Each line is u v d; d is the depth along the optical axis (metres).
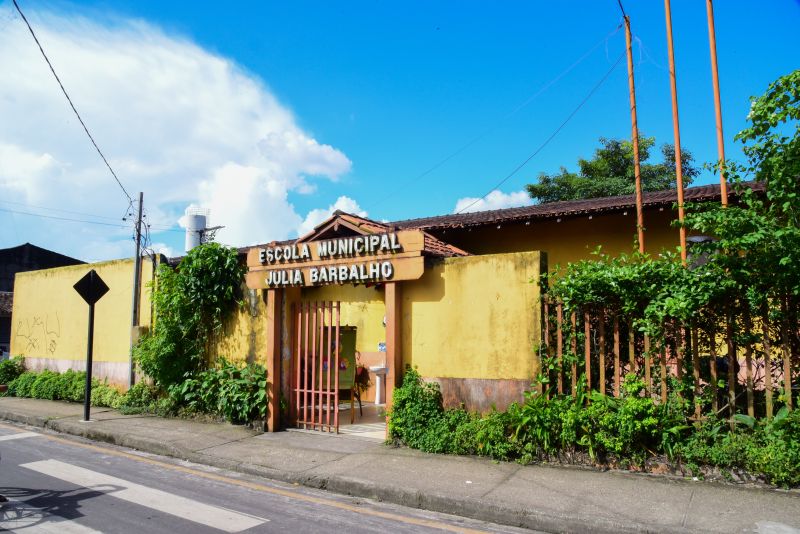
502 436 7.44
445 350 8.25
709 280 6.42
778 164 6.17
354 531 5.33
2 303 29.08
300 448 8.42
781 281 5.99
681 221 6.67
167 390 11.48
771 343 6.22
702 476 6.28
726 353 6.54
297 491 6.76
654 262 6.91
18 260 36.97
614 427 6.67
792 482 5.84
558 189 23.83
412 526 5.52
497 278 7.93
